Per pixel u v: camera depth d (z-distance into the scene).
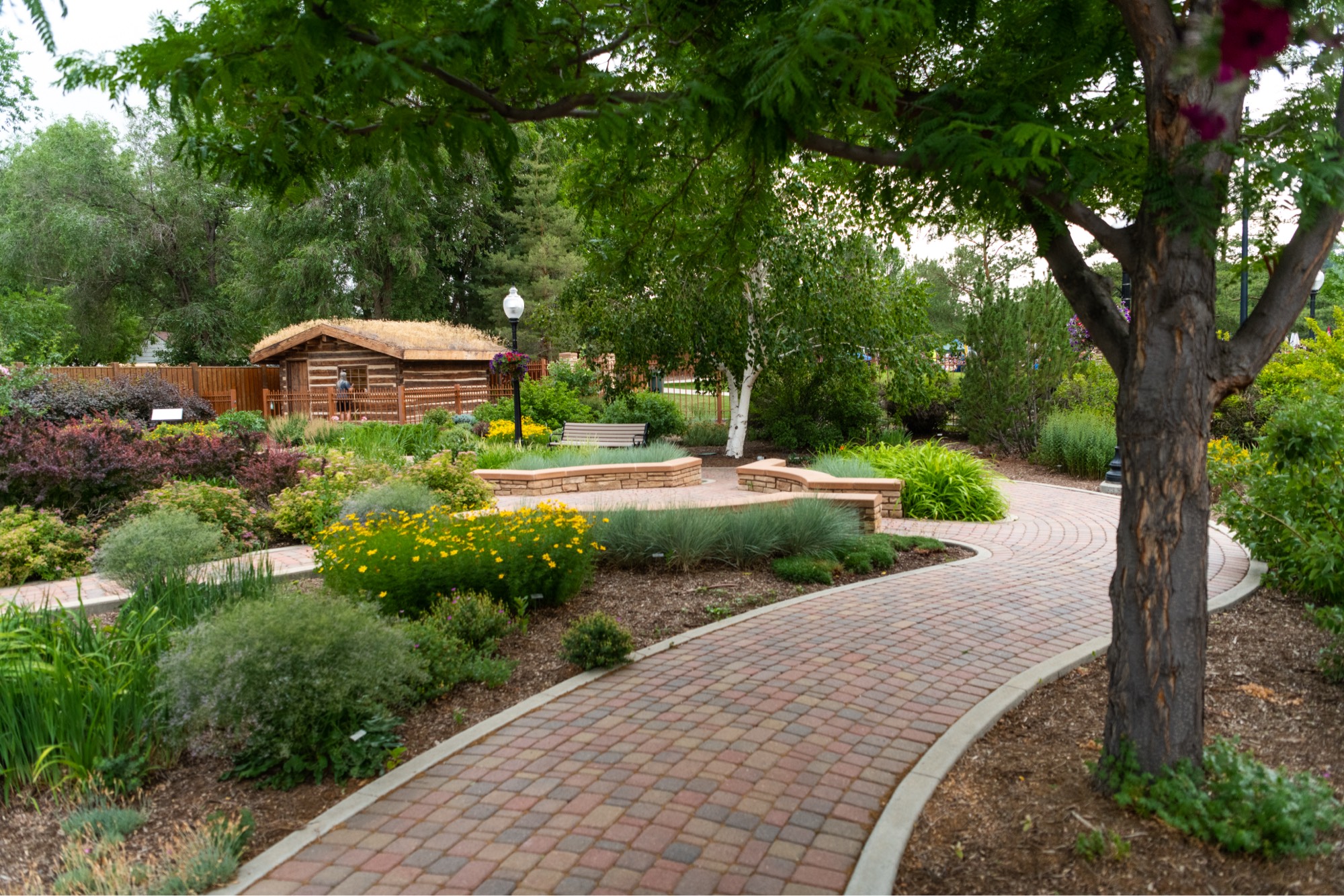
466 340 25.72
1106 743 3.44
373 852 3.07
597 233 5.70
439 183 3.31
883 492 10.23
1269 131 3.26
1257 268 3.55
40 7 2.08
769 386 17.55
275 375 26.75
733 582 7.07
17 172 30.55
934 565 7.82
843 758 3.77
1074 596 6.66
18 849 3.22
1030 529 9.75
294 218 29.58
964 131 3.00
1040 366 15.60
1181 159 2.88
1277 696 4.47
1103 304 3.43
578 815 3.30
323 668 3.76
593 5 3.12
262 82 2.71
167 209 32.25
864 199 4.12
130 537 6.20
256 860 3.04
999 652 5.24
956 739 3.92
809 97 2.92
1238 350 3.15
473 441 16.64
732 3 3.38
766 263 14.17
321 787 3.67
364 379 23.58
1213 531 9.35
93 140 31.03
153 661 4.30
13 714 3.68
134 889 2.88
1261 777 3.13
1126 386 3.26
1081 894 2.74
